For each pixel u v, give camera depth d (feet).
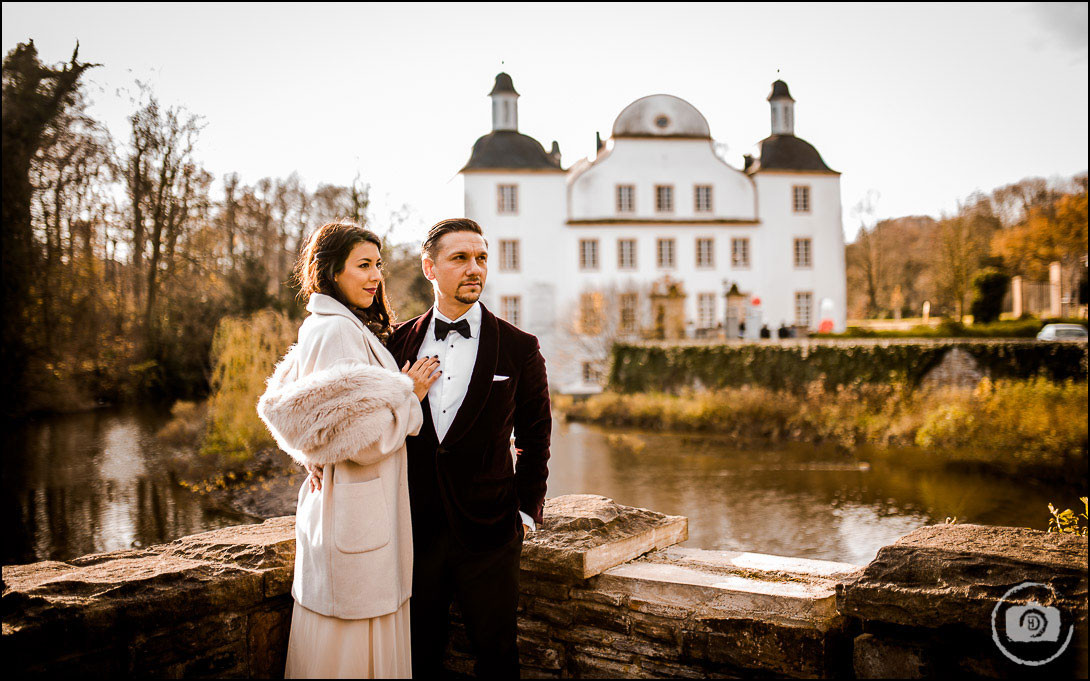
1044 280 134.21
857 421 54.03
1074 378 50.01
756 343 75.66
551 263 122.52
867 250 183.73
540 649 9.04
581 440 61.21
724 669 7.86
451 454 7.69
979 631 6.36
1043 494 34.71
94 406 70.38
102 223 66.90
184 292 75.36
